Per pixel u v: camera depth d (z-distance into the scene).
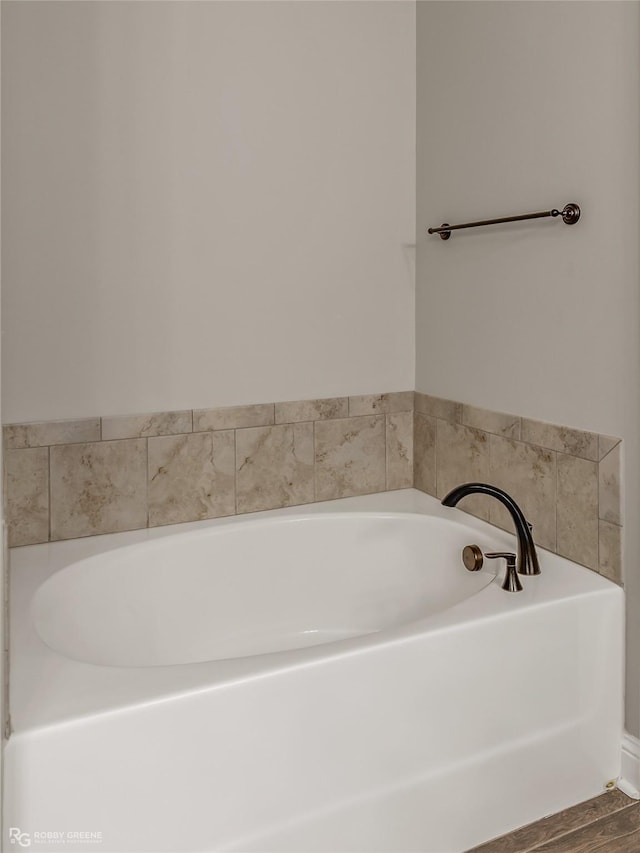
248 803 1.41
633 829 1.71
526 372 2.13
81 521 2.19
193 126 2.22
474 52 2.25
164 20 2.16
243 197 2.32
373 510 2.44
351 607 2.40
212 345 2.33
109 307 2.17
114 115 2.12
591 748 1.83
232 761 1.39
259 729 1.41
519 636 1.69
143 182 2.17
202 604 2.24
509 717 1.70
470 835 1.67
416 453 2.68
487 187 2.23
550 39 1.96
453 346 2.45
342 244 2.49
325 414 2.53
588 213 1.87
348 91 2.45
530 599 1.75
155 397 2.26
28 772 1.22
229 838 1.40
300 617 2.38
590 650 1.80
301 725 1.45
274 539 2.34
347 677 1.49
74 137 2.07
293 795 1.45
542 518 2.09
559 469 2.01
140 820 1.32
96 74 2.08
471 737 1.65
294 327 2.45
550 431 2.04
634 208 1.74
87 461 2.18
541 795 1.76
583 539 1.95
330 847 1.50
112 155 2.12
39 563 2.00
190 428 2.32
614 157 1.78
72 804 1.26
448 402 2.48
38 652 1.53
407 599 2.37
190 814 1.36
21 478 2.10
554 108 1.96
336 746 1.49
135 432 2.24
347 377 2.56
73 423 2.15
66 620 1.87
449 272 2.44
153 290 2.22
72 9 2.04
